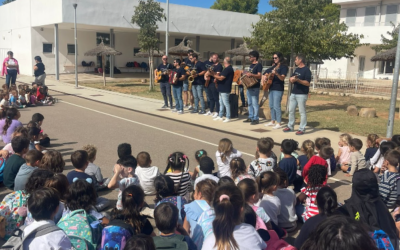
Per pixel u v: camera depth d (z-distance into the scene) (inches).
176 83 483.8
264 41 530.3
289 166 216.1
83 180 147.8
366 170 132.5
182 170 189.8
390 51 617.3
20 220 154.2
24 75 1099.9
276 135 384.8
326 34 550.3
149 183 205.9
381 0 1203.9
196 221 142.8
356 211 128.6
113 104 578.6
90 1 970.7
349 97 836.6
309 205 180.9
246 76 426.3
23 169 183.8
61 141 341.4
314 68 1349.7
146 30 761.0
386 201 186.1
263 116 488.4
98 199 198.7
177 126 428.8
